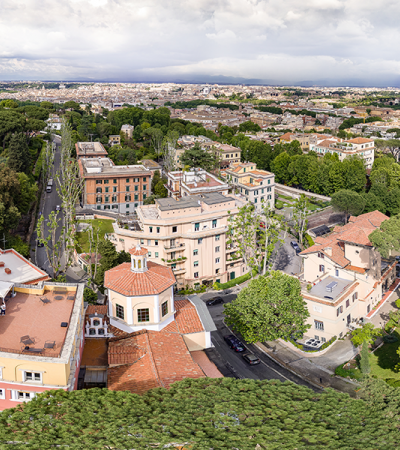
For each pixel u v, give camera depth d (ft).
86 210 520.42
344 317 289.74
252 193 545.85
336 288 298.15
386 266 354.74
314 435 132.16
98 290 345.51
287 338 276.21
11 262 279.49
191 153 642.22
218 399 150.82
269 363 262.26
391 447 127.03
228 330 300.40
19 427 131.64
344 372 248.32
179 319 226.79
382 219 399.24
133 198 555.69
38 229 373.20
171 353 198.49
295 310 269.44
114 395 150.71
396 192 541.75
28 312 190.29
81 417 137.28
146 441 126.41
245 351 272.92
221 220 373.81
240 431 132.98
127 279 216.33
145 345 201.57
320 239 345.31
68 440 126.82
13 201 418.92
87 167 542.98
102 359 199.52
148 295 210.59
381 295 337.31
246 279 386.73
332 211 585.22
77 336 186.39
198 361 216.54
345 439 132.36
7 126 620.08
